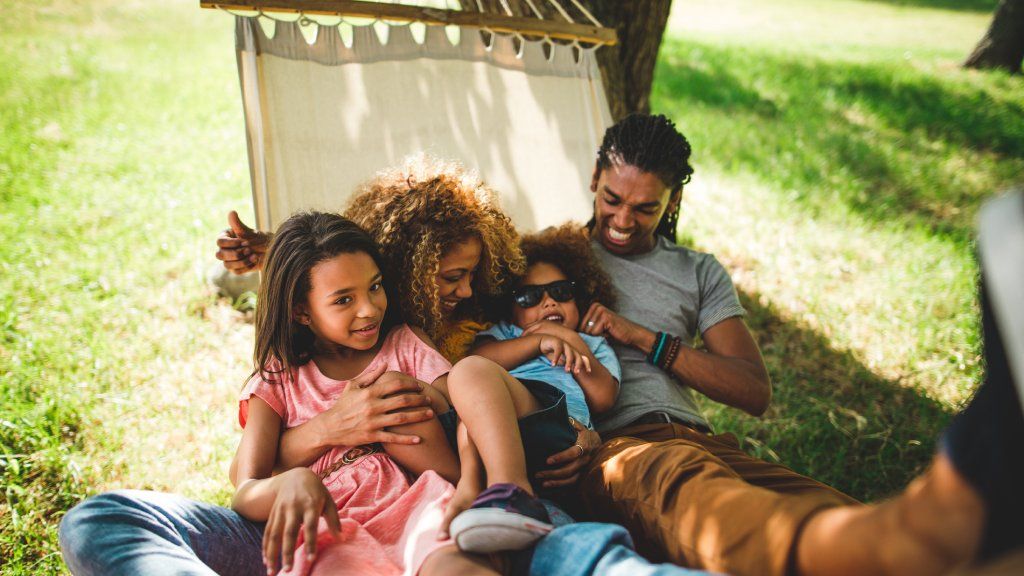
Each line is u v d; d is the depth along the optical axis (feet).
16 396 11.28
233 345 13.46
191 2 41.01
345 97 10.03
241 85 9.30
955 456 3.60
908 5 58.95
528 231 10.94
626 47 14.20
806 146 24.95
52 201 18.40
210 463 10.55
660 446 6.54
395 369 7.47
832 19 52.65
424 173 8.76
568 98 11.36
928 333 14.62
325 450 6.96
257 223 9.47
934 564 3.70
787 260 17.28
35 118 23.53
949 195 22.15
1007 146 26.86
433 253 7.94
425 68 10.53
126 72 28.89
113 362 12.48
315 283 7.07
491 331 8.73
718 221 19.02
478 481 6.26
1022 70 38.11
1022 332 3.27
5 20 34.68
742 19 51.49
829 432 12.07
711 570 5.32
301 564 5.56
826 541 4.38
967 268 17.19
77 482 9.84
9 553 8.68
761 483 7.16
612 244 9.46
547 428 6.94
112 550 5.44
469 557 5.40
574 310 8.84
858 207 20.54
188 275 15.44
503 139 11.12
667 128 9.10
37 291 14.37
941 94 32.78
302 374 7.41
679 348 8.61
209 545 6.14
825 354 14.07
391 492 6.60
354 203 8.91
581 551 5.23
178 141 22.98
